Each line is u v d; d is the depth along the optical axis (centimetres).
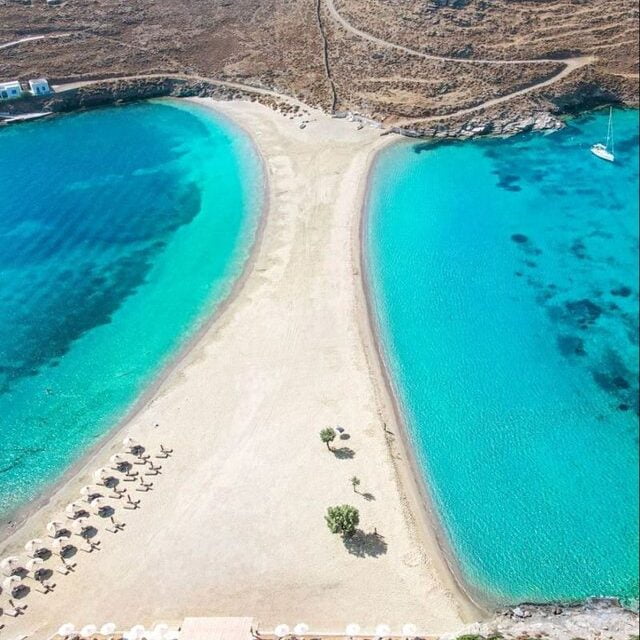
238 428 5241
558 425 5359
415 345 6138
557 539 4475
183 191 8725
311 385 5656
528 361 5981
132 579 4156
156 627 3772
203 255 7469
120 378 5894
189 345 6197
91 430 5394
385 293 6775
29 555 4322
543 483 4878
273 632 3812
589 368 5912
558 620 3925
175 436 5194
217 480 4800
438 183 8669
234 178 8925
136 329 6456
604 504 4709
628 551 4384
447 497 4753
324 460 4947
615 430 5312
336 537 4375
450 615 3953
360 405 5447
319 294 6744
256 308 6581
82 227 8081
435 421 5378
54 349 6291
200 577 4159
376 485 4750
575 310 6600
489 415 5447
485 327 6378
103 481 4800
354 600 4009
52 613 3978
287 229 7781
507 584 4194
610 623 3872
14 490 4916
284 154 9356
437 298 6725
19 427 5475
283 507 4588
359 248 7431
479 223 7900
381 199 8312
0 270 7394
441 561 4303
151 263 7400
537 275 7081
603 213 8075
